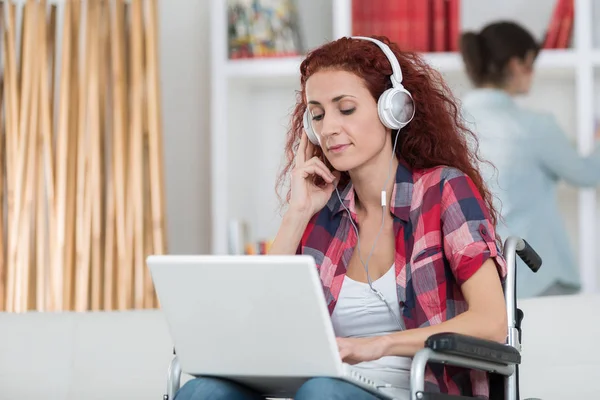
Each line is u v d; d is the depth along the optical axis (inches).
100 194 175.9
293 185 98.6
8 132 176.2
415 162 97.2
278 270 74.0
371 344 80.2
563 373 118.0
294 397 82.4
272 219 207.5
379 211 96.3
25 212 173.3
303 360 76.9
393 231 94.0
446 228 89.9
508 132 177.6
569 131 198.8
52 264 173.9
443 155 97.7
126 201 175.9
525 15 199.3
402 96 93.3
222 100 195.3
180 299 78.4
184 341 80.5
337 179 100.1
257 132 207.9
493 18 199.9
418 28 194.2
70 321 126.0
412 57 100.6
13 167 175.3
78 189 175.8
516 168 177.2
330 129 93.2
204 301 77.6
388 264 93.8
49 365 123.1
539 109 199.2
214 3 195.6
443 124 98.1
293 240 97.7
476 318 84.0
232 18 197.0
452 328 82.7
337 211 98.3
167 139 211.9
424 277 90.0
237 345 78.5
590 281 186.7
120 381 122.0
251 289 75.4
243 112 205.8
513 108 180.1
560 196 198.8
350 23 194.1
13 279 172.9
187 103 211.8
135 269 175.5
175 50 211.9
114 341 124.0
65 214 175.2
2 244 175.6
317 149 103.0
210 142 211.8
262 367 78.8
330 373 76.4
